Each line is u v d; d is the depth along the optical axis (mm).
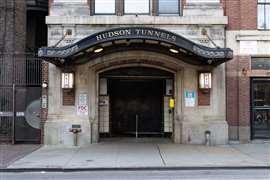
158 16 18000
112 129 20281
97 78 18500
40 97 18047
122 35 15156
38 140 17984
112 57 17859
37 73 18359
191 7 18016
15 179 11211
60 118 17797
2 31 21438
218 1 18125
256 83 18391
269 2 18531
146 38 15203
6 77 19125
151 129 20328
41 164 13234
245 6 18281
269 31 18219
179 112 18312
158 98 20328
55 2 17984
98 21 17766
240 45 18203
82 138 17734
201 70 18000
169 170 12680
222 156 14703
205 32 17875
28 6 25797
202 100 17969
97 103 18422
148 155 14922
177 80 18500
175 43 15414
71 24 17797
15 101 18062
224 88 18031
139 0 18453
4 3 21531
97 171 12602
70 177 11484
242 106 18141
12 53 19031
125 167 12727
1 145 17672
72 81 17688
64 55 15461
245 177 11227
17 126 18016
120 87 20391
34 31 26938
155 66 18531
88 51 17031
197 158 14273
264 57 18234
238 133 18172
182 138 17969
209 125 17812
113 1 18406
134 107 20359
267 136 18312
